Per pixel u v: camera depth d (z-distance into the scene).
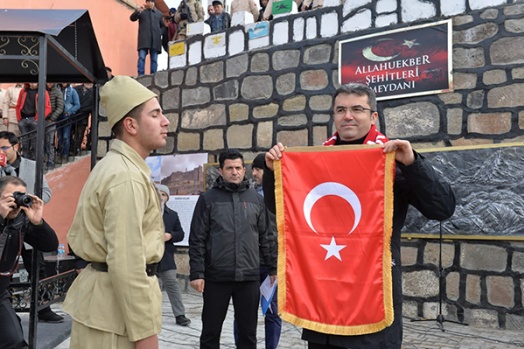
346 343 2.17
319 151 2.40
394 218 2.27
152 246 2.04
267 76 7.34
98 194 1.96
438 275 5.75
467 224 5.59
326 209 2.35
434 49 5.98
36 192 4.12
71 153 9.43
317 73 6.88
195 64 8.13
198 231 3.66
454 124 5.82
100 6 12.73
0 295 3.03
